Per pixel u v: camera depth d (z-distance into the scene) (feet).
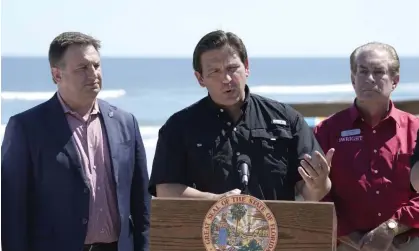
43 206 16.44
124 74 167.02
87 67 16.61
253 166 15.12
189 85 135.44
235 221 12.59
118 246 16.76
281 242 12.53
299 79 181.98
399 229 17.89
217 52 14.90
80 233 16.35
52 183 16.40
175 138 15.52
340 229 18.42
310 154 15.34
